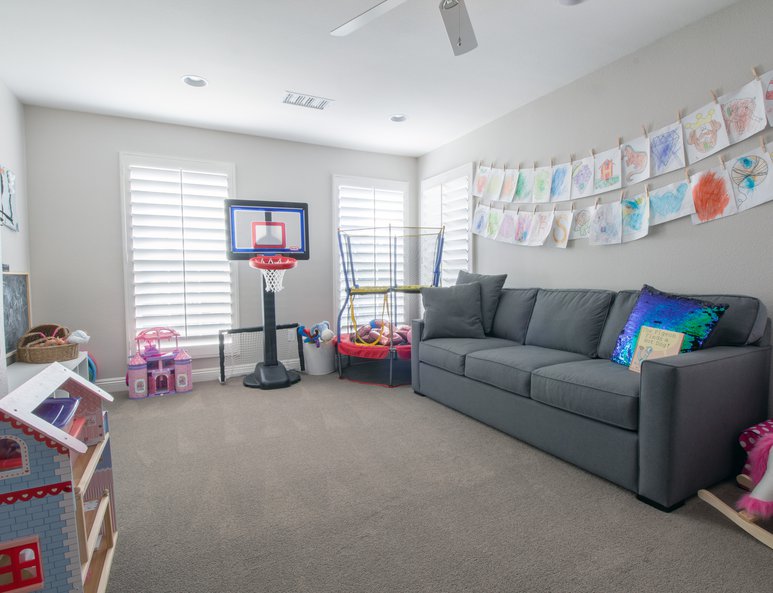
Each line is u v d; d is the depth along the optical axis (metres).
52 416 1.23
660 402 1.74
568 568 1.45
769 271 2.12
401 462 2.27
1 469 1.02
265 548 1.57
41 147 3.39
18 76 2.87
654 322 2.21
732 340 2.08
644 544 1.57
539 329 3.00
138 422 2.90
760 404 2.06
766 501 1.58
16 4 2.11
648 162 2.62
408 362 4.63
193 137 3.91
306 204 3.97
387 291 4.09
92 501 1.49
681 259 2.50
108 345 3.65
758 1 2.12
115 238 3.65
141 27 2.33
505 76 3.00
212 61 2.73
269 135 4.16
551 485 2.01
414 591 1.35
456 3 1.76
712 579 1.39
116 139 3.63
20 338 2.83
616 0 2.16
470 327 3.38
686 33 2.41
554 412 2.26
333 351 4.27
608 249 2.91
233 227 3.77
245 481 2.07
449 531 1.66
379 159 4.79
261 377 3.75
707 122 2.33
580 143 3.05
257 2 2.12
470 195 4.08
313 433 2.68
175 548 1.57
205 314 3.96
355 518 1.76
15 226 3.00
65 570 1.08
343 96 3.29
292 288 4.41
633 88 2.70
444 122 3.87
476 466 2.22
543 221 3.35
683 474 1.77
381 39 2.49
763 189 2.13
